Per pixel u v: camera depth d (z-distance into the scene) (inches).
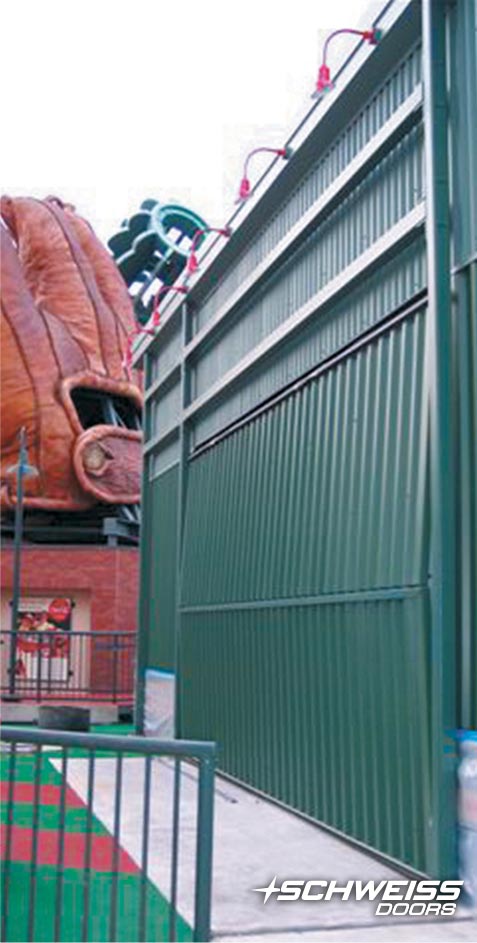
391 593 293.0
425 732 269.1
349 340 346.0
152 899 248.1
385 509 305.6
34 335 1530.5
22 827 327.0
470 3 274.8
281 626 385.7
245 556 435.5
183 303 559.5
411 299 299.4
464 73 276.7
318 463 364.2
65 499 1508.4
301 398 388.5
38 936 215.2
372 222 332.8
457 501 268.8
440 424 270.7
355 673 317.4
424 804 267.4
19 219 1697.8
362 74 331.0
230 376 470.9
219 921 234.7
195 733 497.7
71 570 1204.5
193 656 510.0
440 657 262.5
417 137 302.4
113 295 1708.9
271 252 418.9
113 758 497.4
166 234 1831.9
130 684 1007.6
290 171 401.7
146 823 179.6
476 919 239.6
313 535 360.8
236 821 351.3
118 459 1549.0
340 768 325.4
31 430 1494.8
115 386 1600.6
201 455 531.5
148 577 646.5
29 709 721.6
